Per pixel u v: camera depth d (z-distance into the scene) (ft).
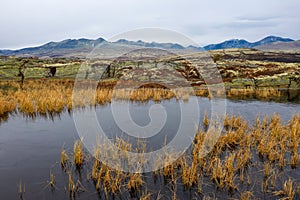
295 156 22.74
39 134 32.53
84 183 20.02
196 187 19.62
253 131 31.04
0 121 38.86
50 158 24.82
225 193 18.76
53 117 41.34
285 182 18.94
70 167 22.70
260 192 18.84
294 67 96.73
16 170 22.22
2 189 19.15
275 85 73.67
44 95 54.49
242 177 20.26
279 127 31.17
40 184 19.92
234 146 27.48
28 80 75.72
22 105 44.37
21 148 27.53
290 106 51.78
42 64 101.09
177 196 18.49
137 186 19.56
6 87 65.46
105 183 19.25
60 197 18.21
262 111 46.62
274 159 23.85
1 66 91.40
